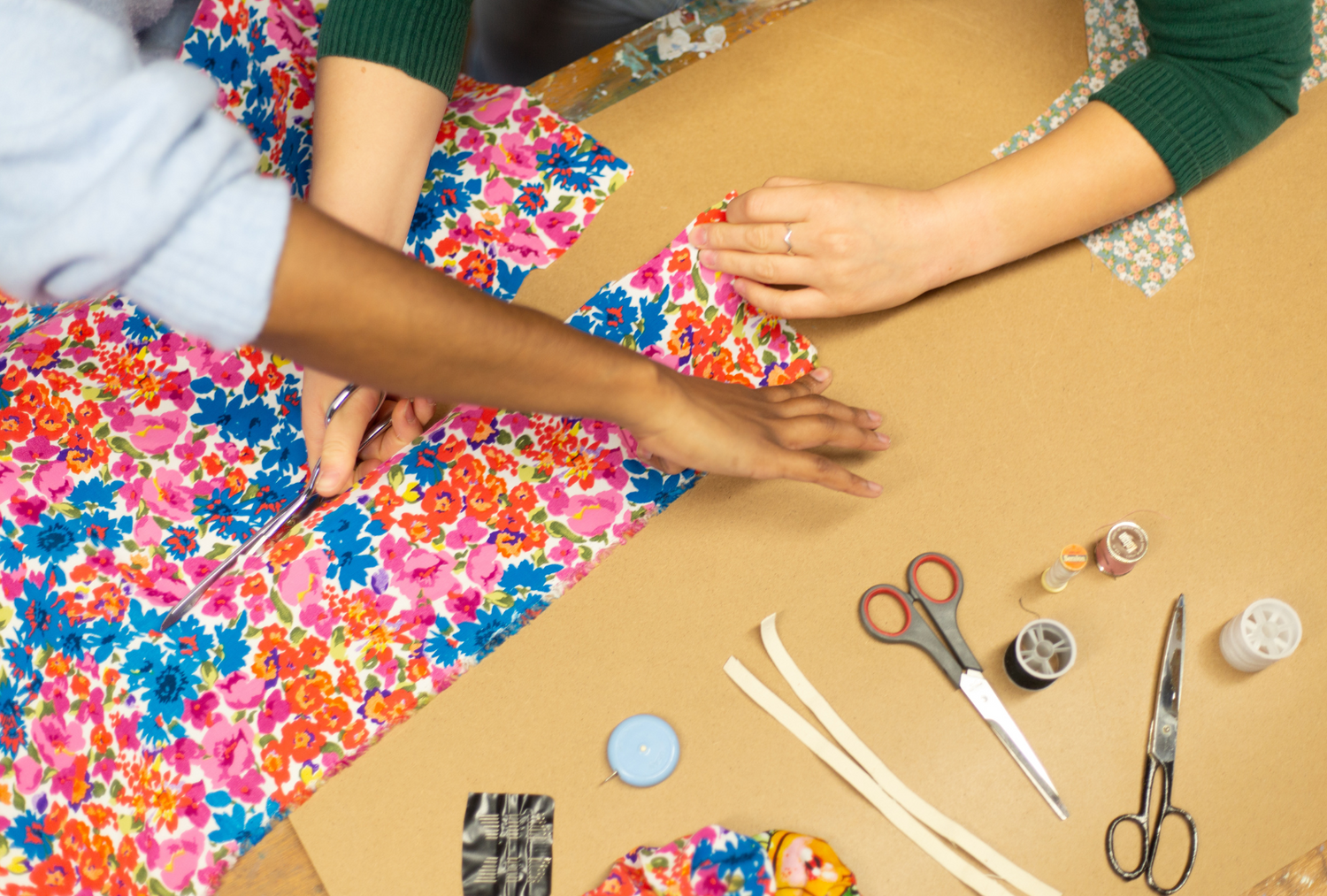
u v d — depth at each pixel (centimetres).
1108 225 81
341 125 74
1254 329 78
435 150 86
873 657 69
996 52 89
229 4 78
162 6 72
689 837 63
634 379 55
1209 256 80
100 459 75
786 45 90
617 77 90
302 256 35
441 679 69
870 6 92
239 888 64
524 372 47
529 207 84
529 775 66
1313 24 89
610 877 62
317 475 73
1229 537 71
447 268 83
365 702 68
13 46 30
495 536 73
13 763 59
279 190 34
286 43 84
